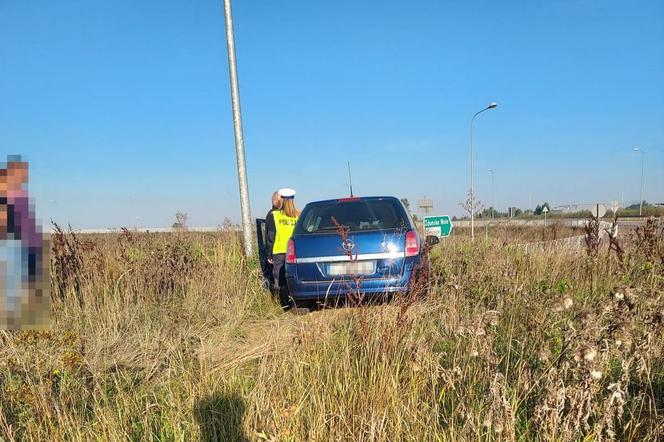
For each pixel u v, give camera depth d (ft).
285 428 8.52
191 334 15.80
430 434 8.46
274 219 21.65
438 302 16.21
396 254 18.01
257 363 12.55
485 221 47.62
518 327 12.84
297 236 19.31
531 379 9.30
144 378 12.21
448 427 8.58
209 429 9.32
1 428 9.18
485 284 17.03
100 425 9.36
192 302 19.45
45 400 9.63
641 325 9.89
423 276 15.66
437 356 10.37
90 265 20.18
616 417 8.66
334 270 18.31
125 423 9.55
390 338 11.27
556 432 7.97
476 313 14.23
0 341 12.03
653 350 9.69
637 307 9.85
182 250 23.98
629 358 9.03
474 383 9.86
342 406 9.27
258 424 9.04
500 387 8.61
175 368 12.10
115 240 24.79
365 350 11.32
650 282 16.62
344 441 8.54
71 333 13.14
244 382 11.03
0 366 11.26
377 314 12.96
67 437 9.22
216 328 17.15
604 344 8.65
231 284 21.44
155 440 9.27
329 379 10.18
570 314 12.05
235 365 12.34
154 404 10.15
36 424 9.41
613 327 8.85
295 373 10.55
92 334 15.24
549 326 11.51
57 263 18.13
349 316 14.26
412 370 10.14
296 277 18.74
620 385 8.34
